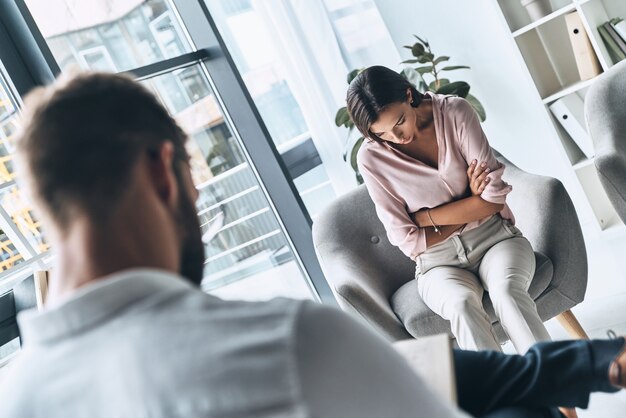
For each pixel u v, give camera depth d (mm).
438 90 3164
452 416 567
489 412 942
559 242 2096
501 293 1900
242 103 3188
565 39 3158
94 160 575
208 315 530
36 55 2342
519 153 3453
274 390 487
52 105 593
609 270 2828
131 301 543
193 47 3232
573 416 1770
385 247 2486
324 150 3426
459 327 1916
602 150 2086
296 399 484
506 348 2641
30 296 2090
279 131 3529
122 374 518
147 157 610
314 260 3322
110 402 519
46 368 554
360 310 2158
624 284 2660
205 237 3768
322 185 3619
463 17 3328
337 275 2260
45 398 547
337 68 3371
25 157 583
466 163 2150
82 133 582
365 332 547
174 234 629
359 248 2469
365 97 2074
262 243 3760
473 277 2117
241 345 505
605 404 1961
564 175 3367
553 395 916
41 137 581
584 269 2125
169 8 3225
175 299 547
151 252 590
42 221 598
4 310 2096
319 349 507
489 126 3480
